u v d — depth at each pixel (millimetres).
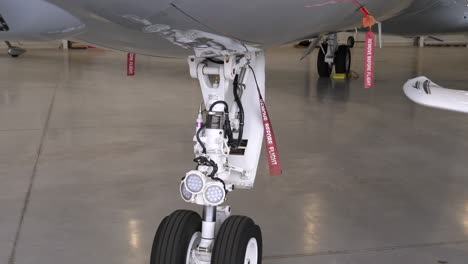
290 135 6453
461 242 3574
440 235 3682
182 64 14211
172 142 6164
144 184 4727
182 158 5523
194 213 2846
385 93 9414
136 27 2049
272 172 2822
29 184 4715
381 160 5434
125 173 5031
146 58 15719
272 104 8398
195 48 2451
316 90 9758
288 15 2160
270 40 2418
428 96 3455
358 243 3559
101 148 5898
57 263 3287
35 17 1894
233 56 2744
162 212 4094
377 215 4023
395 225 3840
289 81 10922
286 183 4738
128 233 3719
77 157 5551
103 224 3865
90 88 10055
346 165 5266
